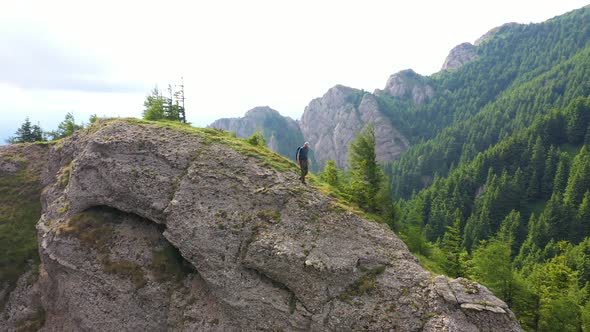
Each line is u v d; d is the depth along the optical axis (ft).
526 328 106.52
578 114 426.10
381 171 106.52
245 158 105.19
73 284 100.01
